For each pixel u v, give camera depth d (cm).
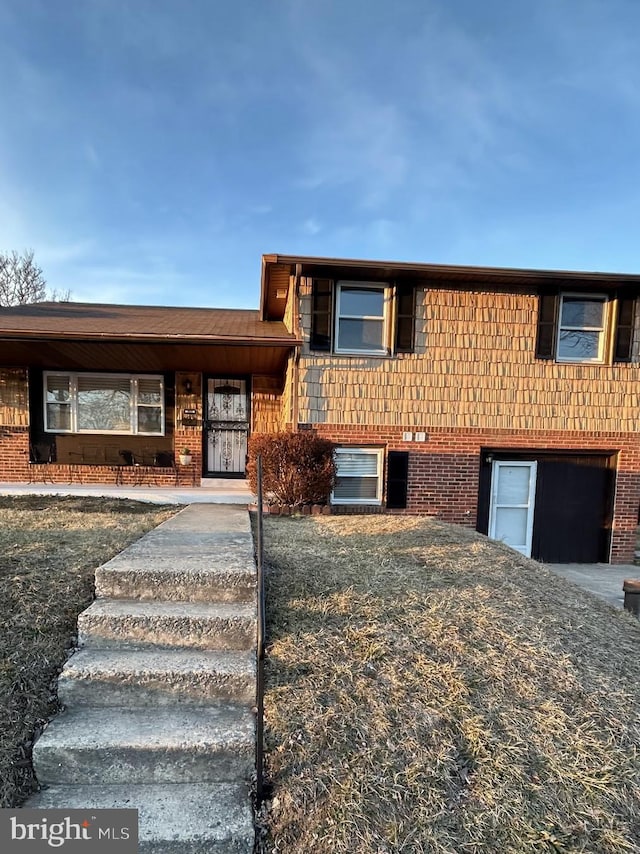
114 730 207
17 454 875
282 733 204
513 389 771
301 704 219
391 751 198
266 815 177
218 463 947
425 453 764
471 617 305
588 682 253
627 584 461
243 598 286
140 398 914
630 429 794
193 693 228
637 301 778
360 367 746
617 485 805
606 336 784
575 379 781
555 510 816
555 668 261
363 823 170
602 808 181
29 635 255
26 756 199
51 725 210
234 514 568
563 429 783
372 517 632
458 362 761
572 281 738
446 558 427
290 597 308
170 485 907
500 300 762
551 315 767
